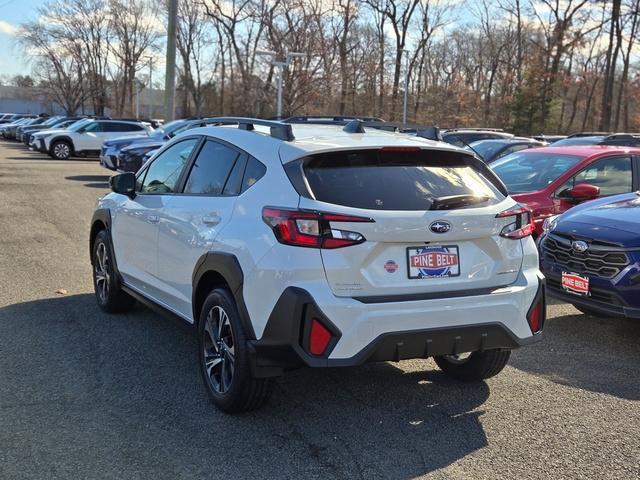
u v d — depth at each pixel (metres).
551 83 48.38
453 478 3.28
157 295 4.97
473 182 3.94
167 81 21.81
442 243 3.63
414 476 3.29
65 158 27.42
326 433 3.74
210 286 4.21
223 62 57.31
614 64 45.81
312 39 40.44
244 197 3.87
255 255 3.56
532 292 3.87
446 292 3.61
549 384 4.59
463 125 55.59
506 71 57.97
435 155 3.95
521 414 4.07
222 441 3.60
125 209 5.45
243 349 3.67
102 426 3.73
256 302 3.54
